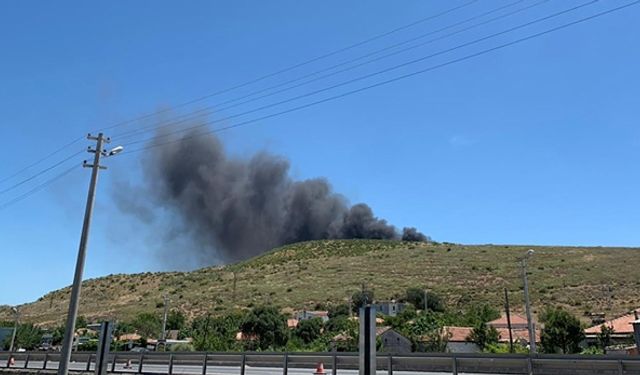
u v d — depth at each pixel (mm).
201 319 98625
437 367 18812
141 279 165375
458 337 64938
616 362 16281
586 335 60656
